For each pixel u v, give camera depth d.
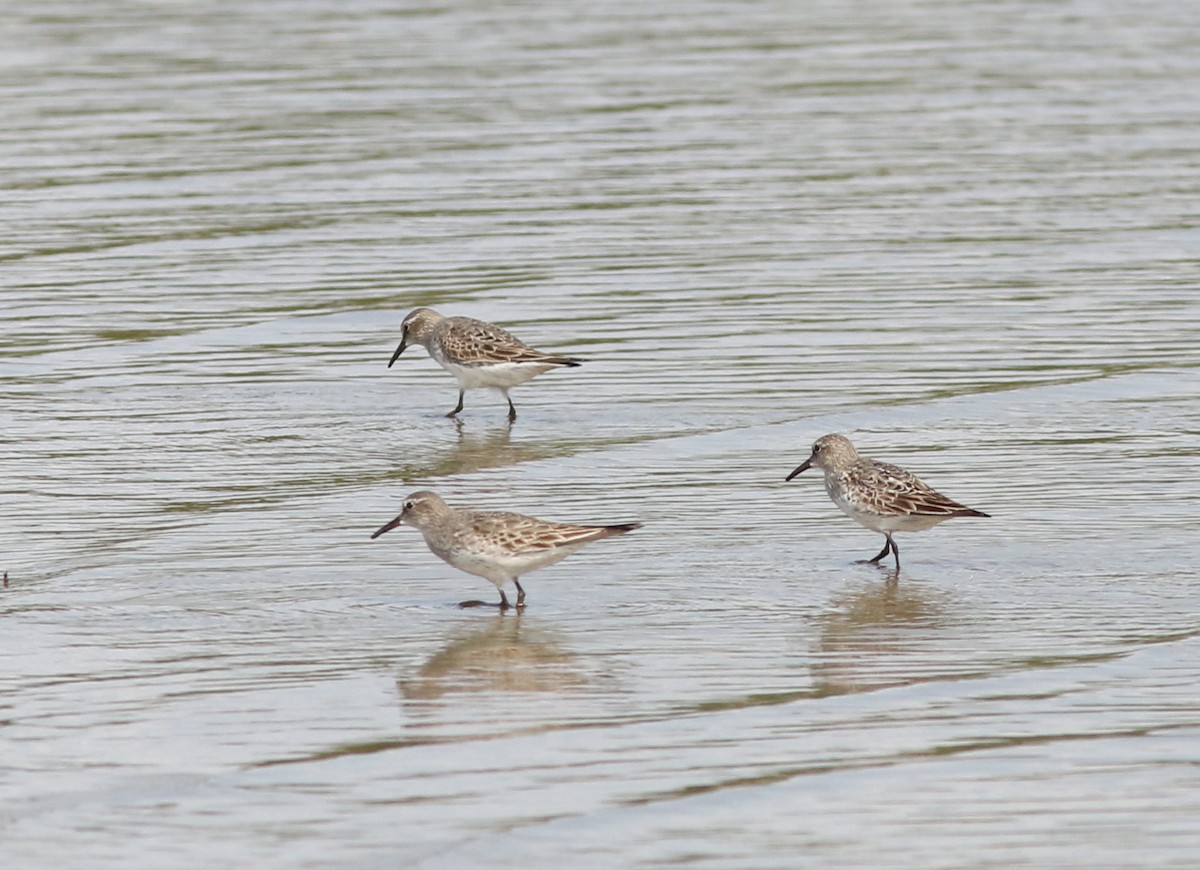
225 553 15.12
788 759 10.73
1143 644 12.73
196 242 27.09
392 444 18.77
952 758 10.71
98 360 21.75
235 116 35.09
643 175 31.28
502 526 13.57
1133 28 45.59
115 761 10.74
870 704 11.62
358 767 10.66
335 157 32.12
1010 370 21.00
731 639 12.98
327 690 11.95
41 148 32.47
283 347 22.47
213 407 20.03
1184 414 19.22
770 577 14.47
